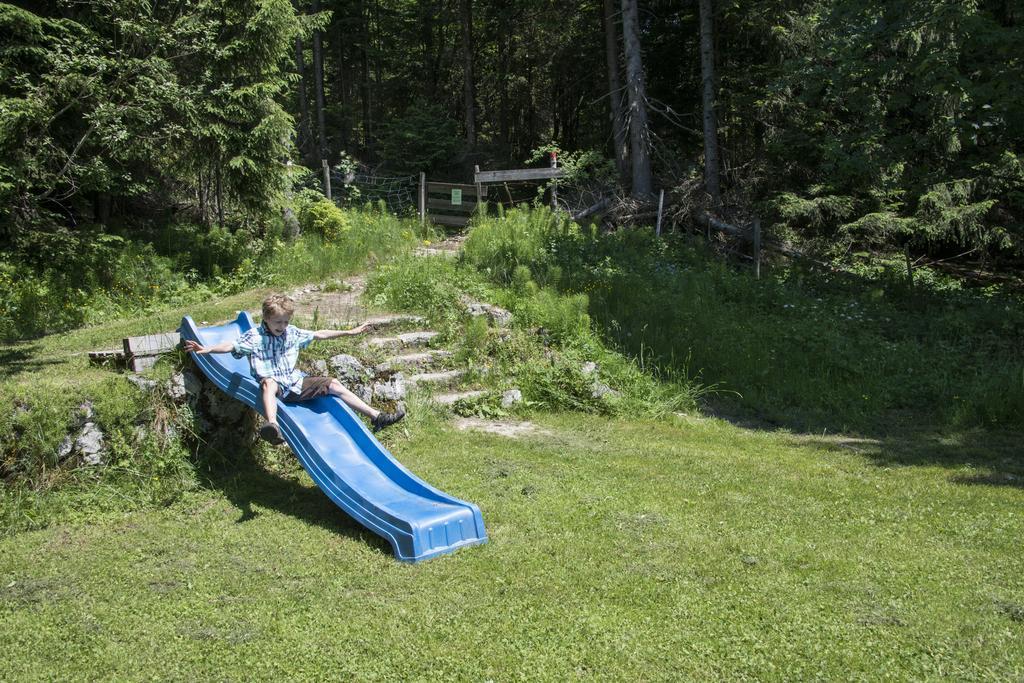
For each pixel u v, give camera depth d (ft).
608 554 16.44
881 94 53.62
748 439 27.53
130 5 44.11
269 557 16.57
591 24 90.22
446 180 86.12
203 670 12.30
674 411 30.60
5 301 37.14
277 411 20.13
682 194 67.31
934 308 48.85
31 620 13.98
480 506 19.26
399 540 16.57
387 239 48.03
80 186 43.29
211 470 21.54
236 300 37.04
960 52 46.29
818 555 16.51
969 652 12.60
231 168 48.91
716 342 36.65
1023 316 44.83
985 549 17.03
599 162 73.15
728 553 16.61
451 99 120.67
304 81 100.53
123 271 43.01
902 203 67.15
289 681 11.97
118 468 20.22
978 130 50.24
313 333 21.03
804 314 44.34
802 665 12.27
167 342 22.95
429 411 26.50
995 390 32.14
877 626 13.44
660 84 84.94
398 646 12.89
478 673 12.10
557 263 43.86
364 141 116.26
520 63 112.57
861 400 33.06
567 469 22.54
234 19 48.96
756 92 74.02
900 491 21.36
